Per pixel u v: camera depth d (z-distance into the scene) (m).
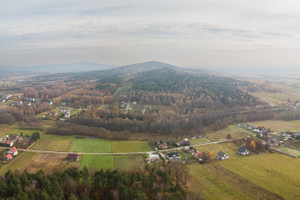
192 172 99.06
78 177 77.00
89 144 136.00
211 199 77.88
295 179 93.25
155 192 67.69
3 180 71.44
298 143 138.88
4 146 122.19
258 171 100.69
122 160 112.12
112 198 65.00
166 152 123.88
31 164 103.12
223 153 116.38
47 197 58.97
